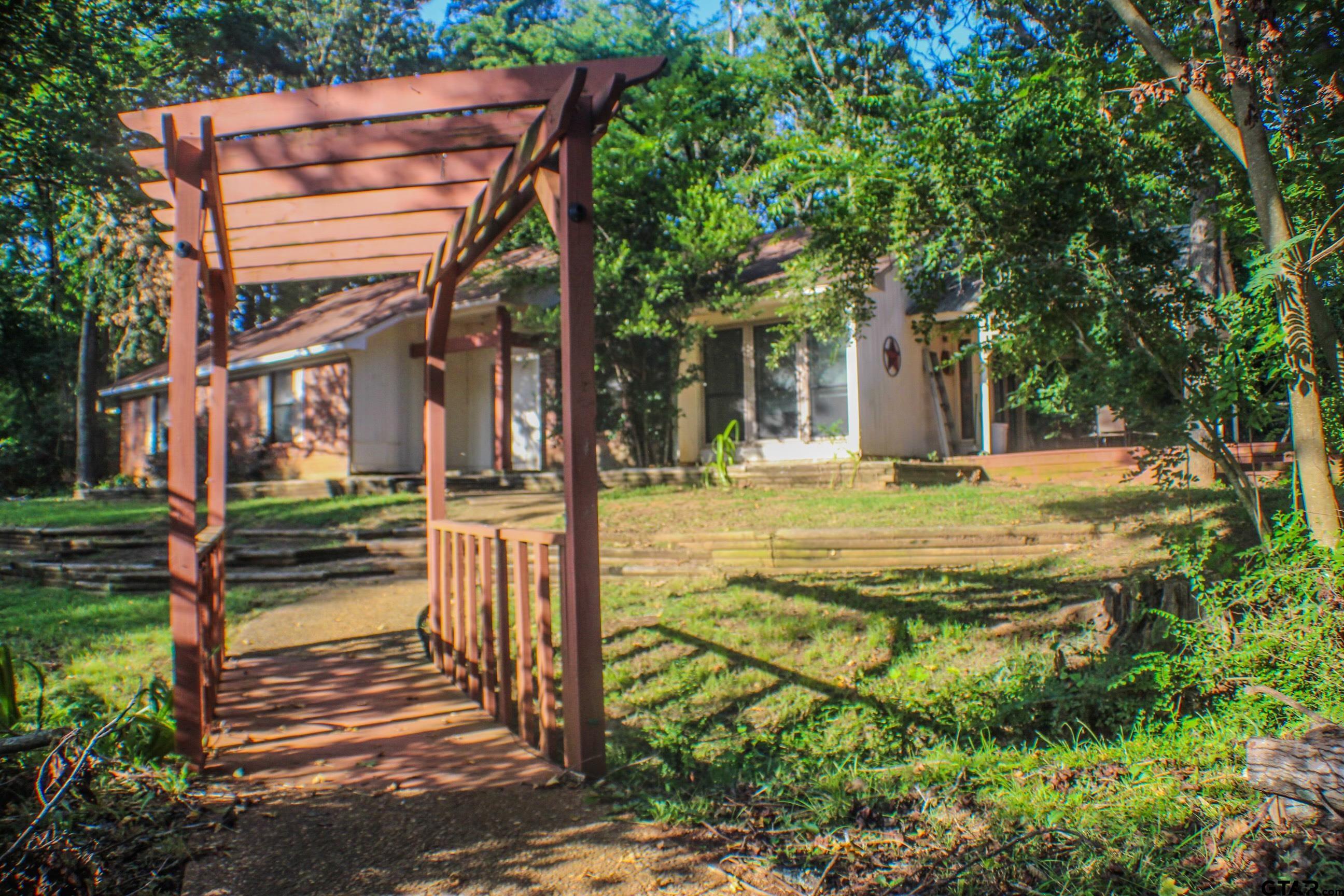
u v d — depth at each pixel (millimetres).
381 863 3031
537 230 15656
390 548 10703
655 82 15805
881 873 2893
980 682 4602
